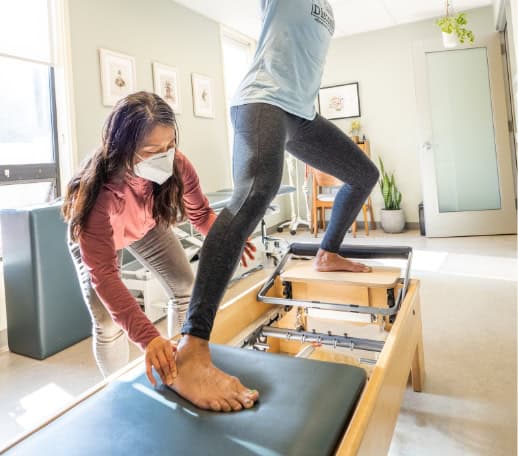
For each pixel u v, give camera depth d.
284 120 1.07
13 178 2.38
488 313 2.15
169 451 0.61
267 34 1.16
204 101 3.99
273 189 0.94
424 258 3.39
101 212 0.94
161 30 3.47
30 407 1.58
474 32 4.29
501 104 4.13
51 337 2.03
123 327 0.86
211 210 1.37
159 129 0.88
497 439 1.19
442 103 4.32
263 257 3.56
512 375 1.53
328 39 1.26
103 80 2.90
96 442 0.64
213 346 0.95
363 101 4.96
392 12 4.32
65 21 2.61
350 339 1.31
